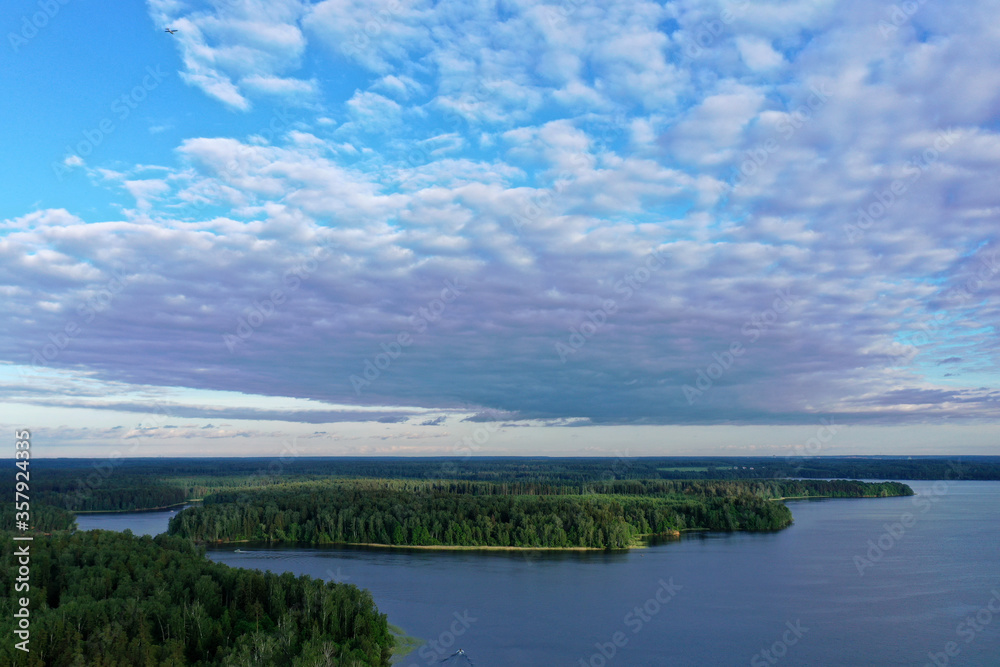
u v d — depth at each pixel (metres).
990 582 153.88
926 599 138.50
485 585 152.75
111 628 86.81
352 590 109.69
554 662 102.38
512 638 113.12
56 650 81.44
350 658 89.19
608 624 121.25
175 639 89.94
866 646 109.25
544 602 136.25
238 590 107.00
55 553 122.94
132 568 116.31
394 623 121.75
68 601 94.62
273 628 99.56
